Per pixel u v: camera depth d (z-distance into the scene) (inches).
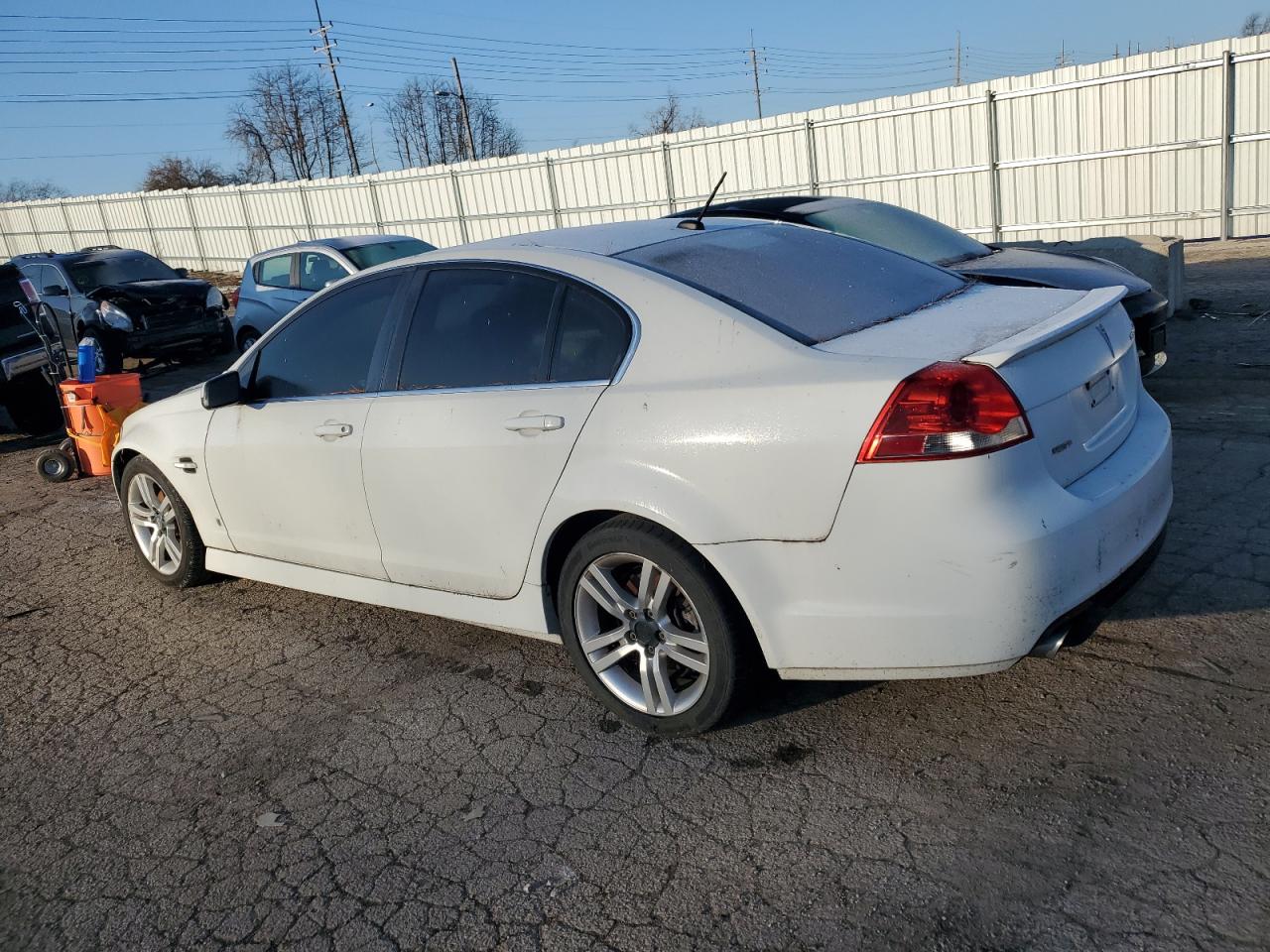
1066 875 98.1
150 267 598.5
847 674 114.3
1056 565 106.1
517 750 133.1
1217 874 95.7
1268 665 129.3
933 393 103.8
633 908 101.4
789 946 93.9
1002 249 296.2
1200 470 203.0
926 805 111.2
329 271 470.0
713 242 145.3
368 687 156.3
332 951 100.8
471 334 144.1
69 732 153.6
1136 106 605.9
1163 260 335.3
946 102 671.1
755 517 113.4
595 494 124.4
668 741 131.0
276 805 127.0
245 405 174.2
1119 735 119.2
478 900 105.3
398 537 152.7
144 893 113.1
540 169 896.3
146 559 212.5
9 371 376.8
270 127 2182.6
